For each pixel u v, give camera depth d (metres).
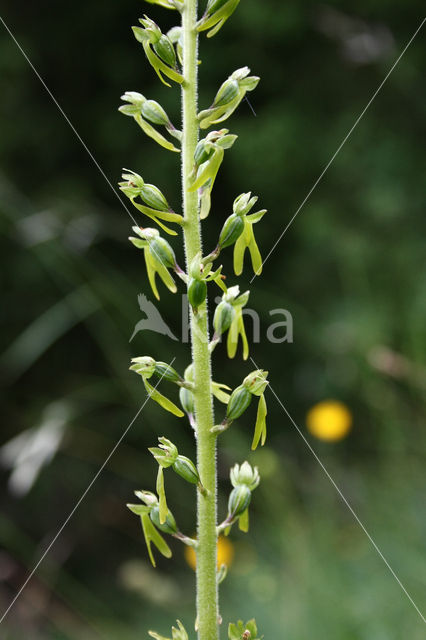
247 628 1.74
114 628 4.78
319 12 5.85
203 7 6.37
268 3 6.68
